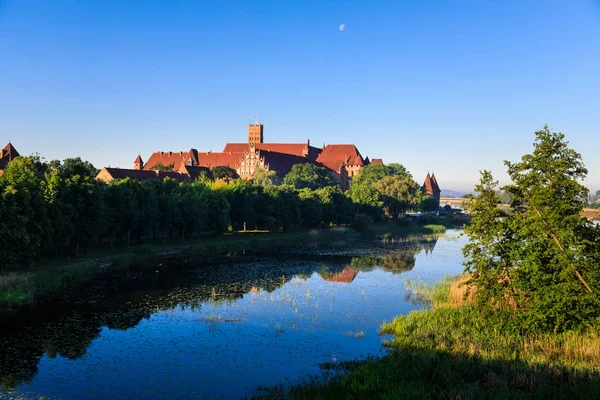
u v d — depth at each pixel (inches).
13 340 1385.3
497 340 1251.2
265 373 1148.5
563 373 1035.9
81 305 1792.6
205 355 1270.9
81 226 2652.6
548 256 1269.7
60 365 1198.3
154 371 1162.0
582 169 1264.8
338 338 1412.4
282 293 2033.7
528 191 1321.4
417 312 1588.3
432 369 1088.2
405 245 4131.4
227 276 2440.9
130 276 2386.8
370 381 1027.3
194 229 3683.6
